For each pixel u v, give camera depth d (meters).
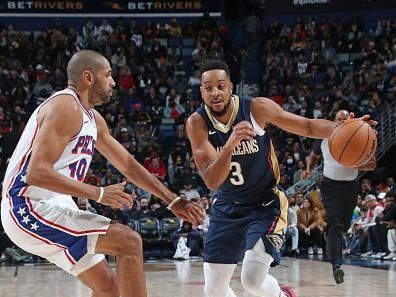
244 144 4.29
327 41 19.20
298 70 18.61
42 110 3.53
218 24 20.28
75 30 19.94
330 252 7.30
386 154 15.41
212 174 3.92
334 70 18.00
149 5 20.66
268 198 4.52
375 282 8.08
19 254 11.68
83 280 3.67
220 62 4.27
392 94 16.22
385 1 19.45
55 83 17.08
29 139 3.54
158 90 17.89
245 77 19.66
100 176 14.09
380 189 13.71
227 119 4.32
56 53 18.28
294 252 12.41
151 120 16.42
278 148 15.64
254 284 4.25
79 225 3.53
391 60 17.89
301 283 7.98
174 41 19.89
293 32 19.73
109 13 20.45
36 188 3.55
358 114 15.66
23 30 19.94
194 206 3.88
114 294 3.68
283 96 17.92
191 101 16.78
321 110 16.44
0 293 7.29
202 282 8.23
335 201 7.26
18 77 16.95
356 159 4.11
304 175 8.51
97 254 3.66
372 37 19.17
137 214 12.49
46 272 9.85
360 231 12.20
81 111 3.56
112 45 18.91
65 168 3.54
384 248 11.60
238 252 4.50
